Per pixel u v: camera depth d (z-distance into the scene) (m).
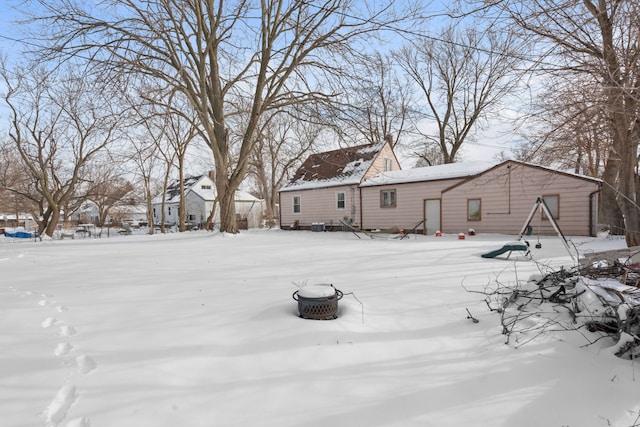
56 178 23.34
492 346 3.10
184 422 2.12
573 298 3.60
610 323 3.10
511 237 13.41
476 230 15.86
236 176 15.35
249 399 2.37
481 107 26.30
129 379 2.51
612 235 12.52
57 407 2.18
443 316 3.77
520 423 2.17
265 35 14.62
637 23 3.96
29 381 2.42
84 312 3.81
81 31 11.80
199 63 14.64
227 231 15.64
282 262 7.21
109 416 2.13
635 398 2.38
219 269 6.35
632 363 2.77
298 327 3.41
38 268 6.45
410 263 6.96
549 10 4.88
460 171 16.92
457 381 2.60
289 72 14.43
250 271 6.14
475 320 3.58
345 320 3.62
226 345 3.09
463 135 29.27
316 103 13.94
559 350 2.99
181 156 25.36
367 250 9.36
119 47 12.12
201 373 2.64
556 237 12.91
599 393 2.44
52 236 22.58
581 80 5.36
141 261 7.38
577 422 2.18
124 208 46.09
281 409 2.28
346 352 2.98
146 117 12.53
